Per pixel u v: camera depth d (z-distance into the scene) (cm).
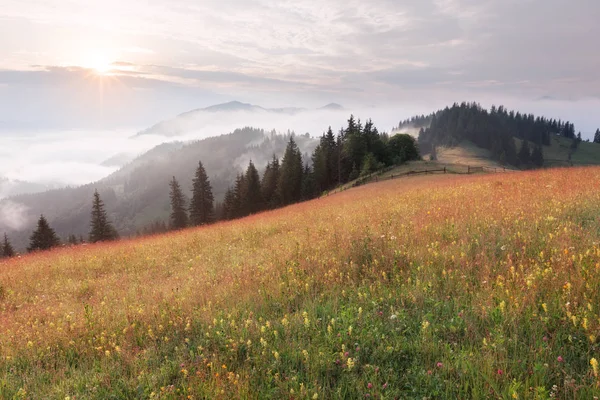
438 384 419
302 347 530
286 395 432
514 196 1324
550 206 1034
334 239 1055
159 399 455
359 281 766
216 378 465
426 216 1166
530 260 680
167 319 708
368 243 933
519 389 386
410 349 494
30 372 585
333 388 442
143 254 1683
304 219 1898
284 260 974
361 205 2055
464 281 656
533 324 498
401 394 415
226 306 738
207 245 1681
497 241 819
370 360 482
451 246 827
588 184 1360
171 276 1190
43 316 887
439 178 4022
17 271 1595
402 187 3234
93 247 2294
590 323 462
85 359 611
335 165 8819
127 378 527
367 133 8925
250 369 502
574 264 614
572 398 371
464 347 477
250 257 1186
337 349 520
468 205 1249
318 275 816
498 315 520
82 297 1091
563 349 443
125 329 670
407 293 653
